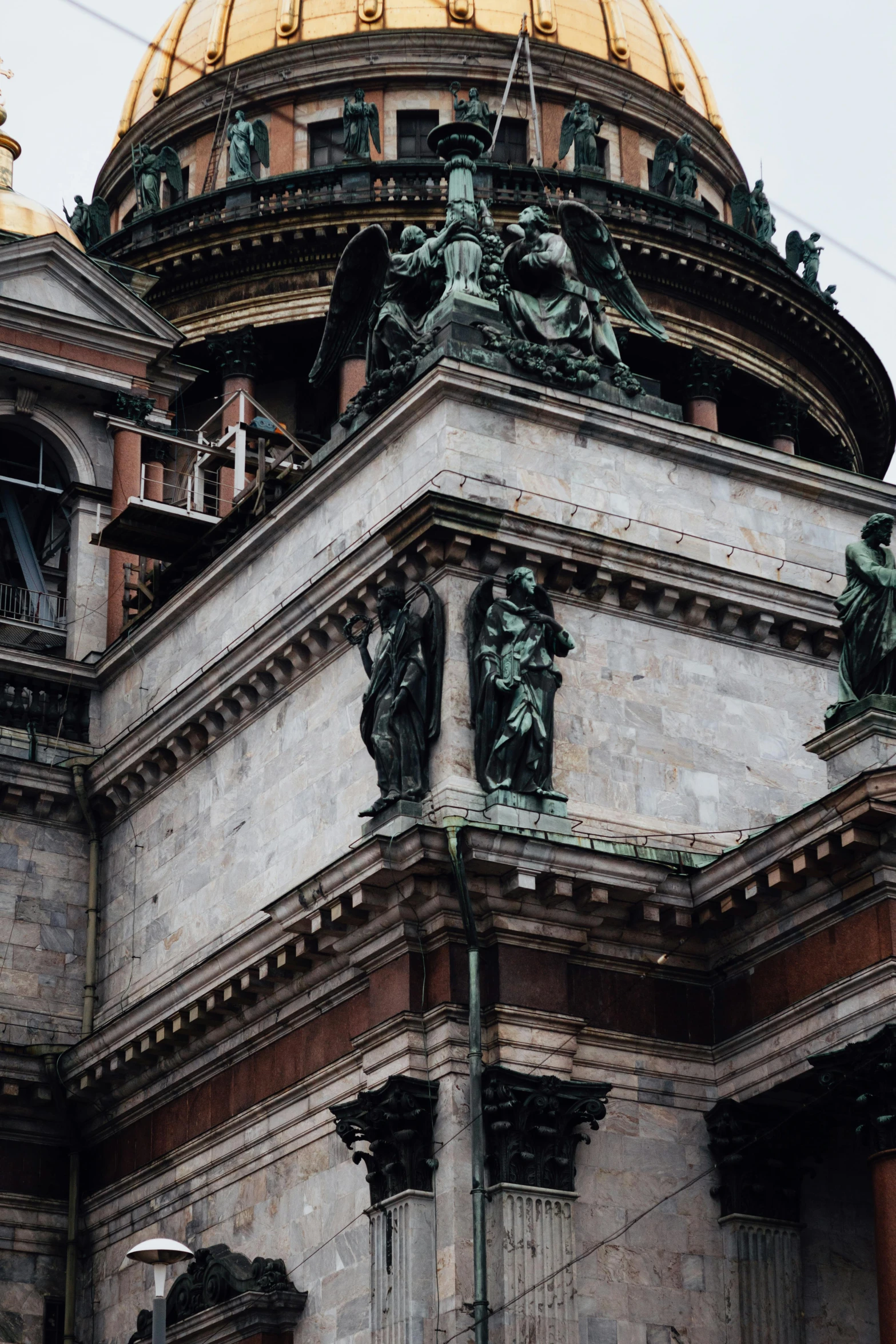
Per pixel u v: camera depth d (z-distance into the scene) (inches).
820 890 2081.7
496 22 4020.7
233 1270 2260.1
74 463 3065.9
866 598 2148.1
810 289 3998.5
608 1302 2059.5
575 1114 2065.7
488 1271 2000.5
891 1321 1947.6
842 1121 2212.1
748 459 2454.5
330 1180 2198.6
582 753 2242.9
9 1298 2508.6
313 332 3772.1
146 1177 2484.0
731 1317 2116.1
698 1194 2143.2
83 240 4119.1
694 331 3848.4
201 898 2529.5
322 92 3993.6
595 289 2465.6
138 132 4190.5
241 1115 2343.8
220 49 4116.6
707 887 2160.4
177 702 2586.1
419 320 2428.6
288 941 2207.2
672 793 2283.5
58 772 2731.3
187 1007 2364.7
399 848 2059.5
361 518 2393.0
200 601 2664.9
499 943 2094.0
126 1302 2463.1
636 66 4131.4
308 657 2409.0
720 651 2373.3
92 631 2957.7
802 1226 2174.0
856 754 2096.5
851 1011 2043.6
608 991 2159.2
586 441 2372.0
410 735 2167.8
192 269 3806.6
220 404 3774.6
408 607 2236.7
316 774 2372.0
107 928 2706.7
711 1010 2209.6
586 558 2285.9
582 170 3838.6
